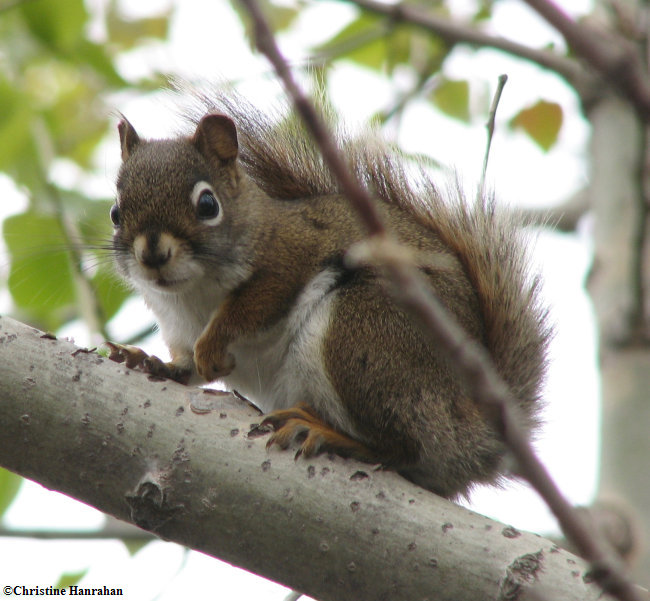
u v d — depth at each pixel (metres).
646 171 12.21
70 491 7.79
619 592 3.90
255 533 7.41
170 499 7.52
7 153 13.51
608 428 11.98
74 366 7.94
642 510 11.39
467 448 9.06
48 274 13.15
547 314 9.97
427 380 9.11
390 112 15.09
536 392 9.79
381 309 9.39
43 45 15.77
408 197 10.92
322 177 11.71
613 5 10.68
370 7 10.11
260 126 12.09
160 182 10.26
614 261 12.82
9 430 7.76
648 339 12.09
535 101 15.96
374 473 7.56
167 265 9.98
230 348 10.52
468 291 9.91
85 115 16.50
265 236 10.47
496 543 7.04
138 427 7.72
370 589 7.17
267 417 8.48
